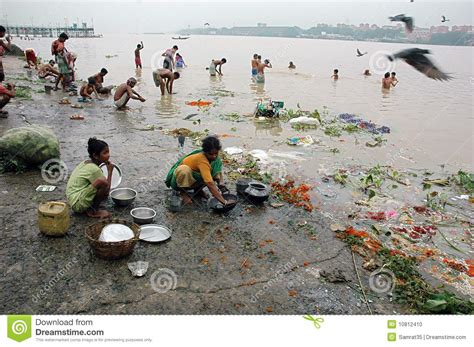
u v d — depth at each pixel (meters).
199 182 5.61
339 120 11.94
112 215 5.13
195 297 3.76
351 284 4.13
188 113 11.72
